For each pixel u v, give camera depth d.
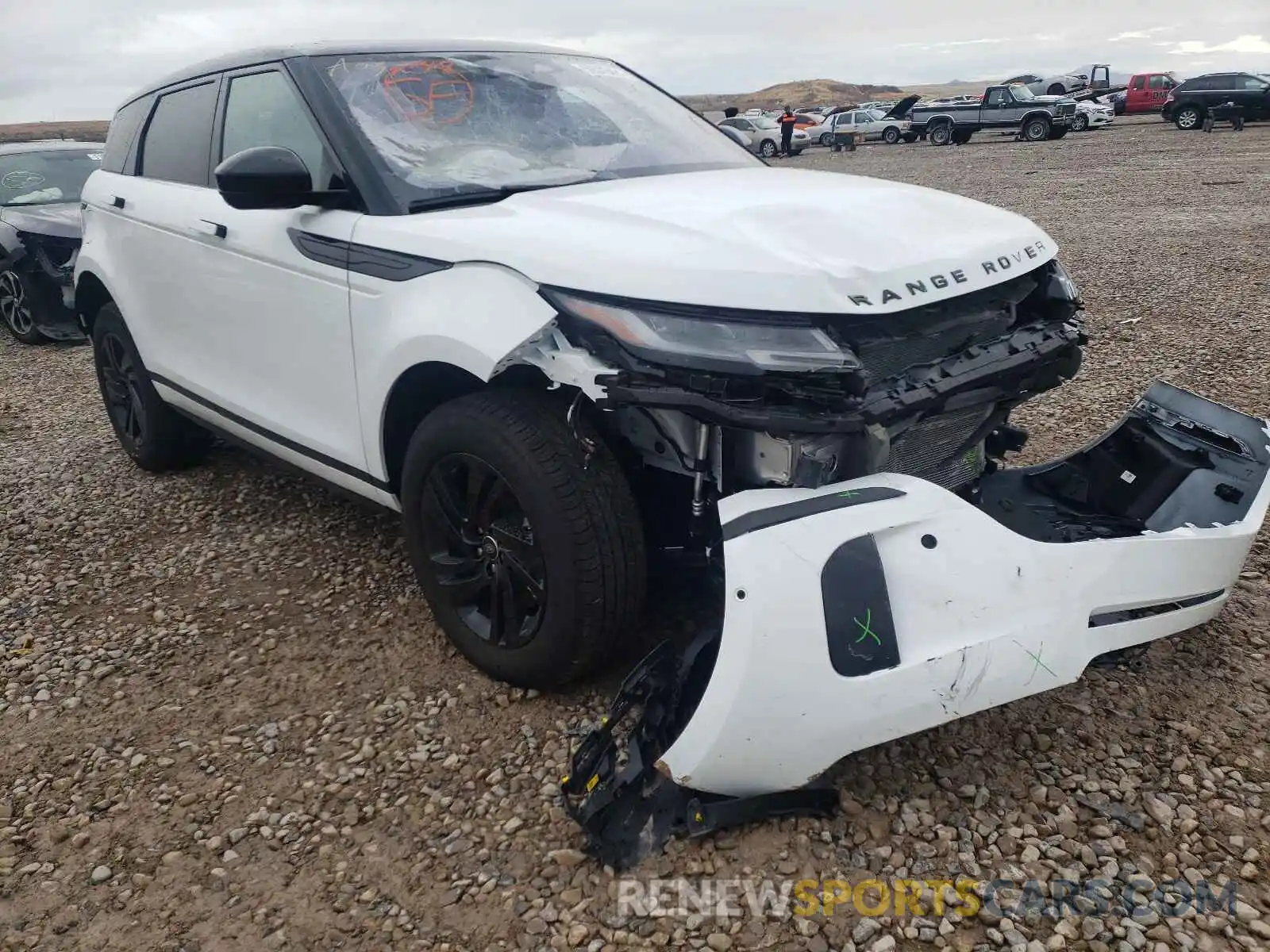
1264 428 2.80
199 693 2.98
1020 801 2.29
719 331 2.15
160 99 4.26
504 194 2.98
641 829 2.20
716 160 3.56
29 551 4.10
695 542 2.60
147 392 4.50
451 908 2.11
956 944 1.93
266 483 4.69
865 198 2.78
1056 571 2.15
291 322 3.20
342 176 2.98
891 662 2.03
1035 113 29.33
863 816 2.26
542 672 2.66
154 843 2.37
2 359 8.11
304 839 2.35
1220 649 2.86
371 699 2.88
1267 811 2.23
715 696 2.02
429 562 2.88
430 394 2.92
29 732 2.84
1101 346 6.20
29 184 9.09
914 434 2.52
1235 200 12.75
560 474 2.43
